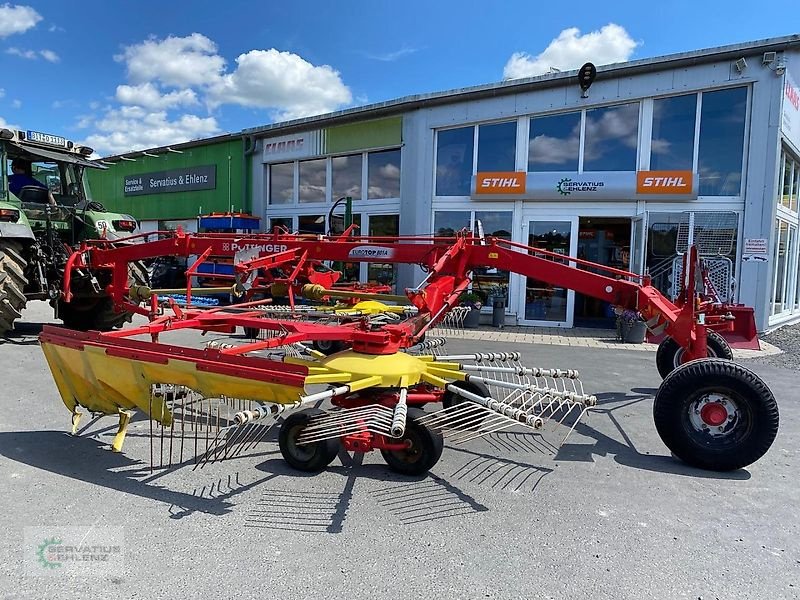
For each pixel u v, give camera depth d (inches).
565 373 164.2
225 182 633.0
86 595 83.4
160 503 114.5
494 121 429.7
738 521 111.5
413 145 460.8
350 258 204.2
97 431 156.9
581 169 406.3
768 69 348.8
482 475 132.7
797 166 444.5
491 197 426.6
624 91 385.4
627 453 149.8
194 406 177.2
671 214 384.2
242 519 108.3
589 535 104.7
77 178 339.3
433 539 102.1
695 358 154.7
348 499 118.2
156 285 607.8
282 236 221.8
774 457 148.6
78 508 111.3
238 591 85.3
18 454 139.2
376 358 146.1
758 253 361.1
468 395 132.0
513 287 423.2
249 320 167.3
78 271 278.4
